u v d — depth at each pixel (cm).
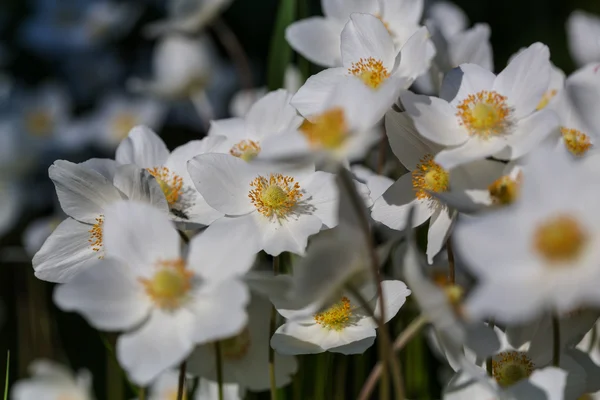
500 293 52
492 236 52
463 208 58
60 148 136
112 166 62
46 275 62
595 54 76
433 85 71
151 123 138
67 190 62
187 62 124
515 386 56
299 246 61
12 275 110
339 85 58
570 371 59
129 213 57
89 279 56
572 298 51
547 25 146
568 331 61
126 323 56
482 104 61
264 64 148
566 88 62
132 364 55
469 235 52
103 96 150
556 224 52
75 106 150
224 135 65
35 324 93
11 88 140
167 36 128
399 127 62
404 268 54
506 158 60
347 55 65
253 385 65
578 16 77
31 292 91
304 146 55
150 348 55
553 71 68
